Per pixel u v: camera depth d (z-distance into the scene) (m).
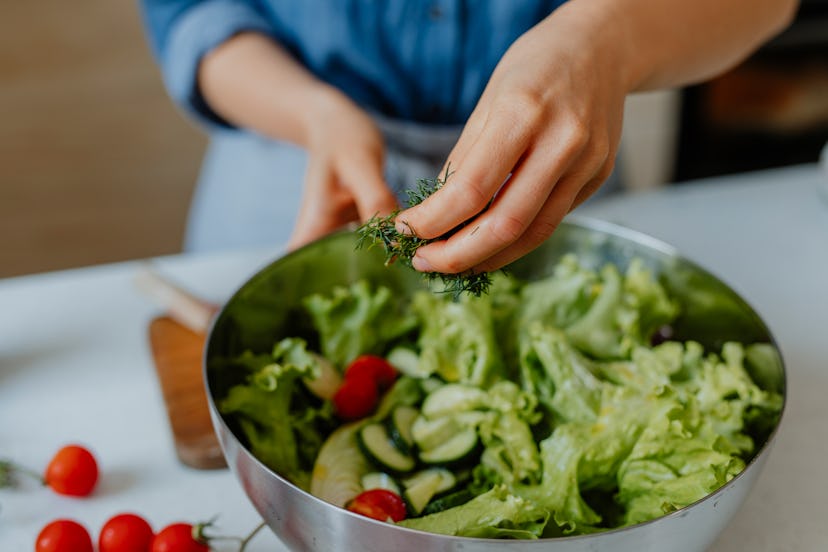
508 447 0.73
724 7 0.81
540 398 0.78
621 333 0.84
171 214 2.41
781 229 1.18
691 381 0.80
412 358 0.86
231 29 1.15
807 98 2.05
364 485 0.74
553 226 0.61
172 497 0.80
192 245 1.52
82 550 0.71
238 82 1.13
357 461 0.77
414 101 1.24
